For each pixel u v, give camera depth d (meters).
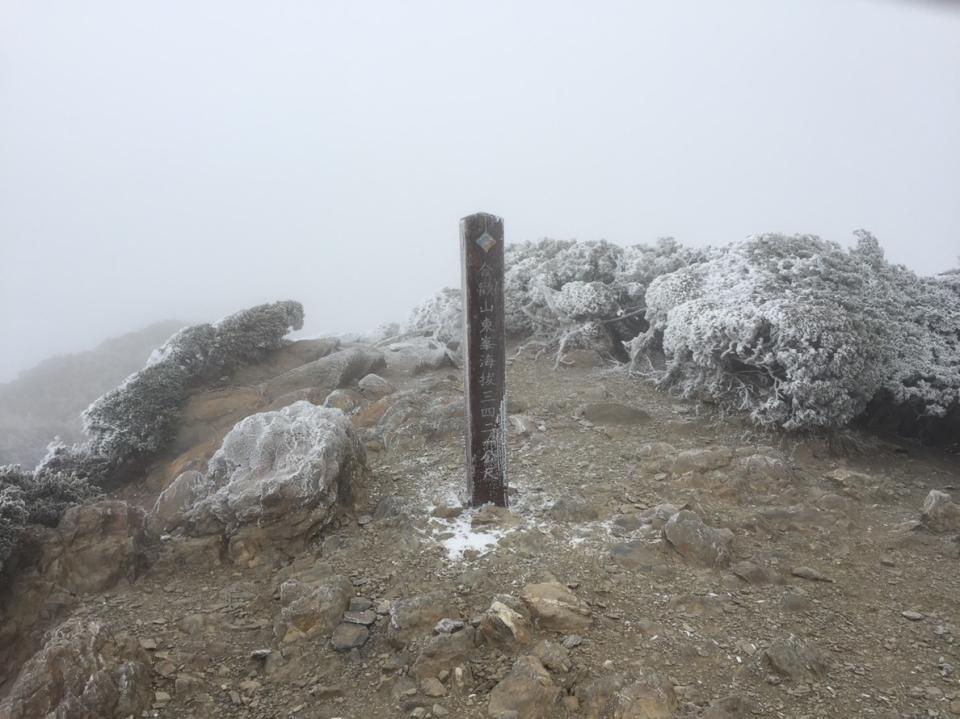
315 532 5.41
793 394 7.11
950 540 5.35
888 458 7.26
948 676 3.88
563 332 10.59
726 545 5.14
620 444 7.18
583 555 5.06
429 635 4.18
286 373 9.23
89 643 3.81
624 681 3.70
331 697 3.83
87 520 5.05
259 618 4.54
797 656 3.90
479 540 5.29
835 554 5.23
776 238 9.30
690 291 8.95
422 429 7.42
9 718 3.43
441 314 11.92
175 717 3.70
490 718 3.56
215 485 5.77
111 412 7.64
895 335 7.91
